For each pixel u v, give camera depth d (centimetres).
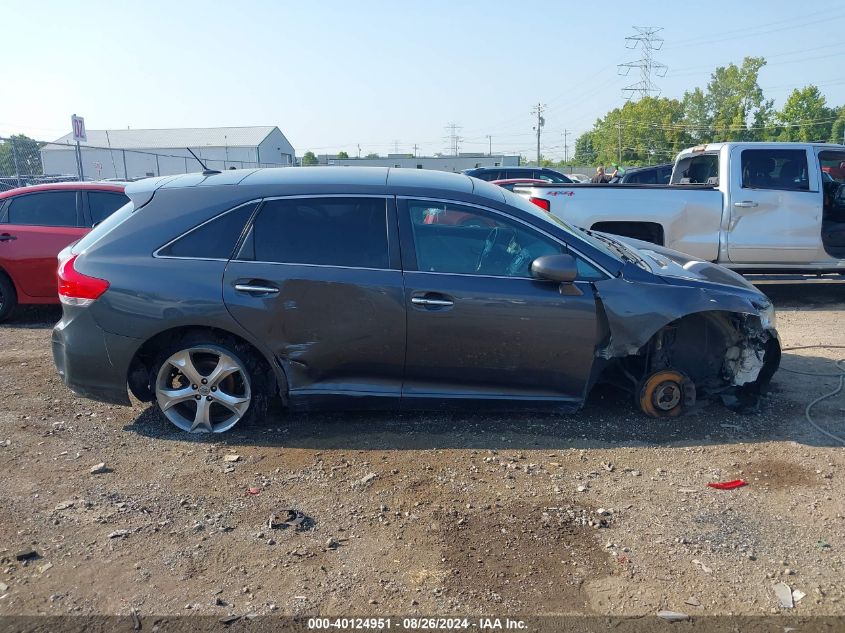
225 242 416
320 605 275
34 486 365
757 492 365
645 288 425
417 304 407
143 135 6303
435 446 416
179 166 5588
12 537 318
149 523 331
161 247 416
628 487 370
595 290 420
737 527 331
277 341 411
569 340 416
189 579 290
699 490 367
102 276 409
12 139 1505
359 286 406
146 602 275
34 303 751
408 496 358
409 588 286
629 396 495
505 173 1909
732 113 7688
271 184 427
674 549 314
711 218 812
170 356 418
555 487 369
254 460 397
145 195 436
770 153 814
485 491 363
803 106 7350
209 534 323
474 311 409
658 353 461
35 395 500
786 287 979
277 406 473
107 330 411
